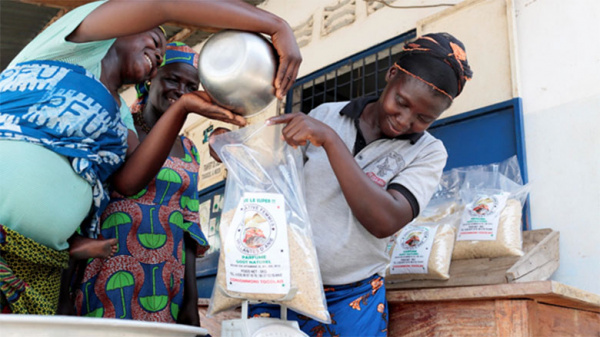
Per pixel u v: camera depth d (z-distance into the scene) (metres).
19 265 1.14
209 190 4.26
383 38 3.14
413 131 1.55
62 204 1.17
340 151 1.36
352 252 1.51
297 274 1.26
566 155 2.27
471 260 1.95
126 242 1.69
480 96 2.56
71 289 1.65
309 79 3.60
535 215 2.30
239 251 1.23
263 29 1.23
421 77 1.44
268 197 1.27
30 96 1.18
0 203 1.12
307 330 1.50
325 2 3.60
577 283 2.12
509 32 2.51
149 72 1.49
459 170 2.30
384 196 1.40
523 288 1.49
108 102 1.29
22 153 1.13
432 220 2.16
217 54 1.21
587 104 2.25
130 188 1.42
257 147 1.37
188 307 1.90
